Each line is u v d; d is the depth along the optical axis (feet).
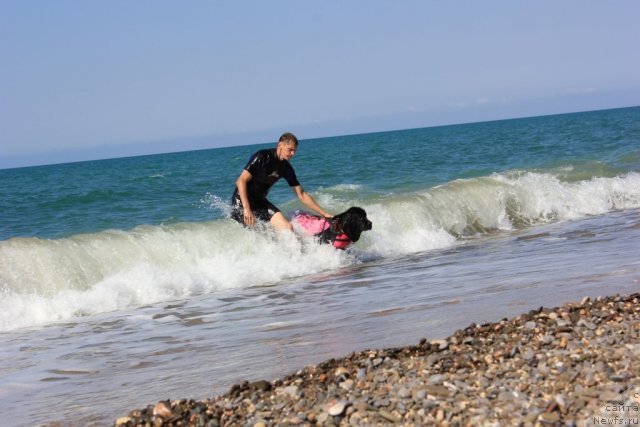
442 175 69.87
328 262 33.58
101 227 46.83
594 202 47.98
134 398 15.17
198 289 30.35
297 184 34.40
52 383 17.25
